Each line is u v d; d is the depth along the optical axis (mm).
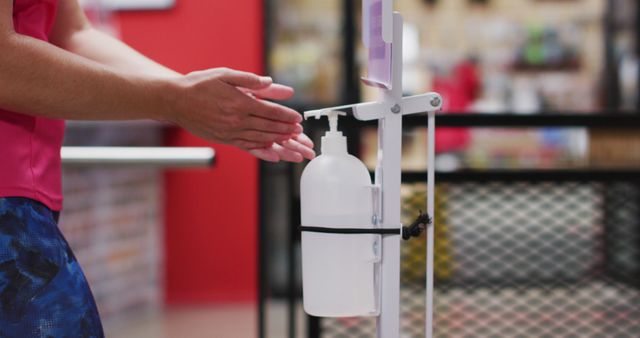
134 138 4531
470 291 2225
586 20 5477
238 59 4742
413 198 2043
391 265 941
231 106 962
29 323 935
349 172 953
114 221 3855
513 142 5012
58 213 1074
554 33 5492
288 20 5148
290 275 1989
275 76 5117
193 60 4746
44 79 896
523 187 2180
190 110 962
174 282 4762
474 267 2287
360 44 5000
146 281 4359
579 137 4887
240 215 4750
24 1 1009
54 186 1046
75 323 968
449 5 5473
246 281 4750
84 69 919
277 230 4707
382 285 944
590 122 1840
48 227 985
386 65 916
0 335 921
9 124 959
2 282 925
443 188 2133
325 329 2150
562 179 1790
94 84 922
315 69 5125
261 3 4723
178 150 1954
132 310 4172
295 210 1967
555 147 4988
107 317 3814
